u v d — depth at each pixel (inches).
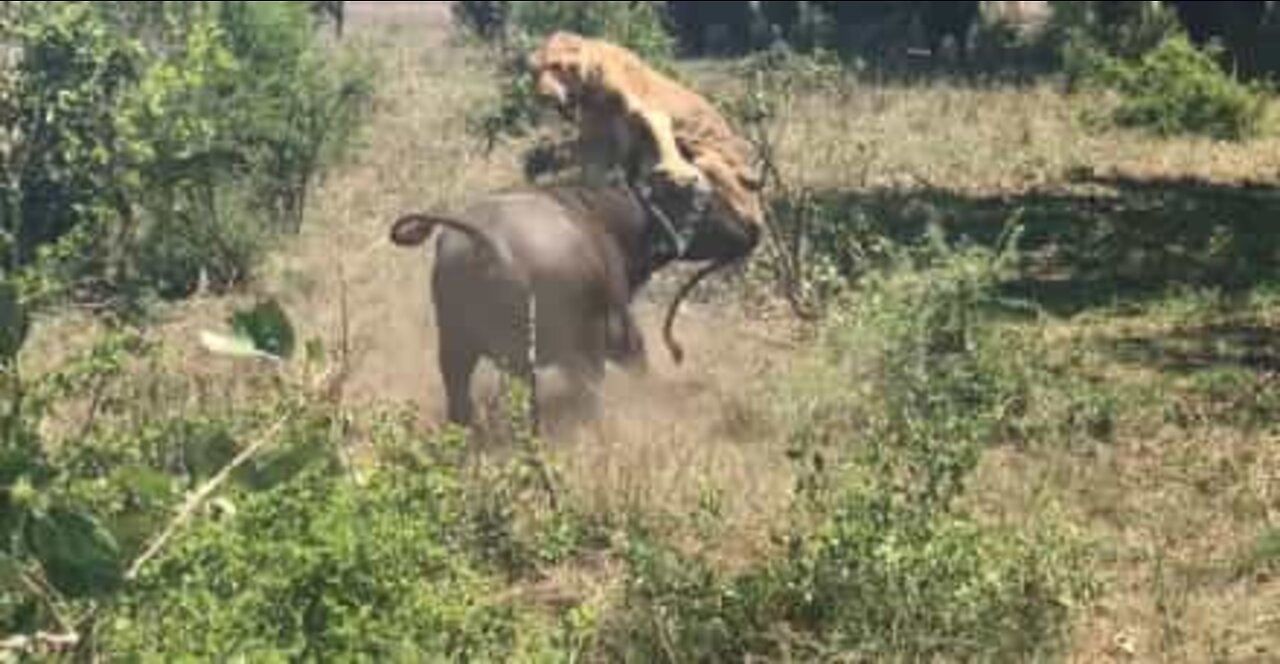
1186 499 853.2
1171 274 1409.9
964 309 1045.8
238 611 455.8
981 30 3777.1
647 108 996.6
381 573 489.1
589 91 1008.2
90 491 447.2
